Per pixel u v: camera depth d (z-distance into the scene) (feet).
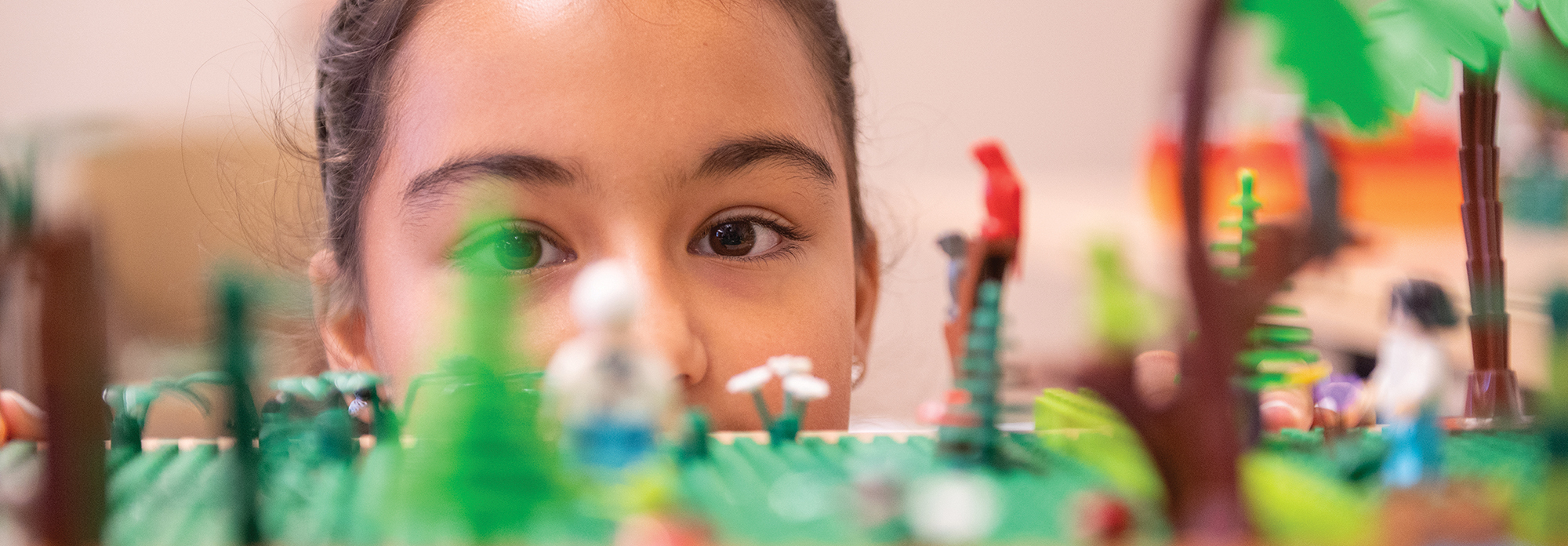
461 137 1.30
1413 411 0.87
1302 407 0.98
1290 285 0.78
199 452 0.94
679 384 1.23
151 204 1.86
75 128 1.86
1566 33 0.94
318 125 1.62
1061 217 2.04
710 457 0.93
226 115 1.91
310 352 1.56
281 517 0.80
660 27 1.32
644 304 1.24
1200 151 0.76
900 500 0.76
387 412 0.97
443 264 1.31
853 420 2.01
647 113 1.29
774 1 1.41
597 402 0.81
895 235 2.10
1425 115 1.47
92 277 0.74
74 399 0.73
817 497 0.82
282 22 1.78
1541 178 1.19
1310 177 0.80
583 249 1.30
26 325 0.75
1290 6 0.83
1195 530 0.74
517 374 0.82
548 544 0.74
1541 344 0.82
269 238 1.72
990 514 0.78
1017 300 1.94
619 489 0.80
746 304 1.32
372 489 0.83
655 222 1.29
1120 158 2.59
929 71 2.62
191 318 1.70
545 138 1.28
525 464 0.79
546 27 1.31
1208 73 0.75
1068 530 0.76
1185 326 0.79
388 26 1.39
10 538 0.73
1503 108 1.20
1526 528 0.77
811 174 1.39
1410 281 0.91
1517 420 0.98
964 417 0.89
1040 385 0.88
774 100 1.36
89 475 0.73
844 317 1.42
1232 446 0.75
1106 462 0.86
